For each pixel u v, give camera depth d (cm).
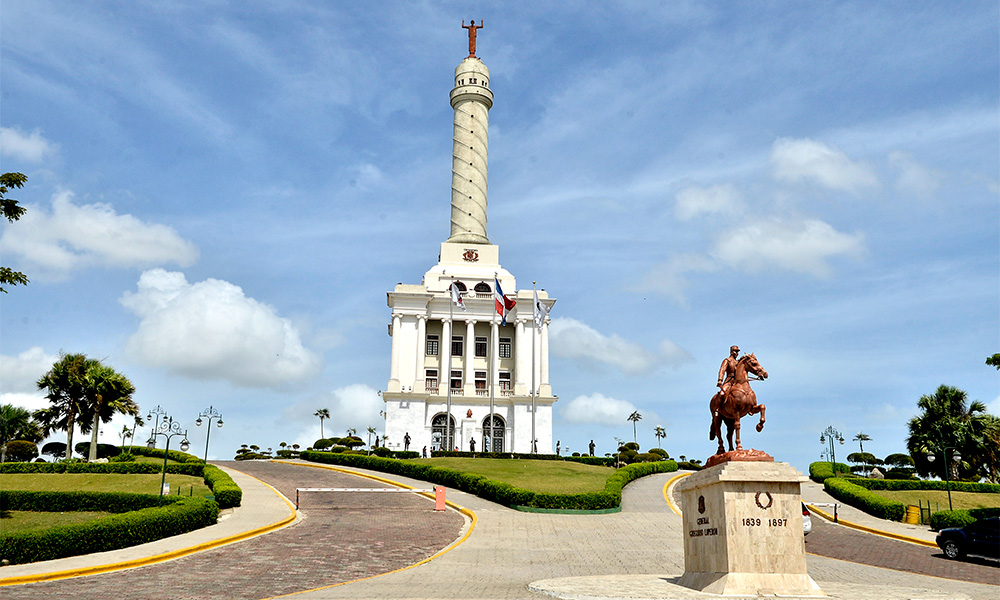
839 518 4375
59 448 7769
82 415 6812
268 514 3788
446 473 5394
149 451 7475
